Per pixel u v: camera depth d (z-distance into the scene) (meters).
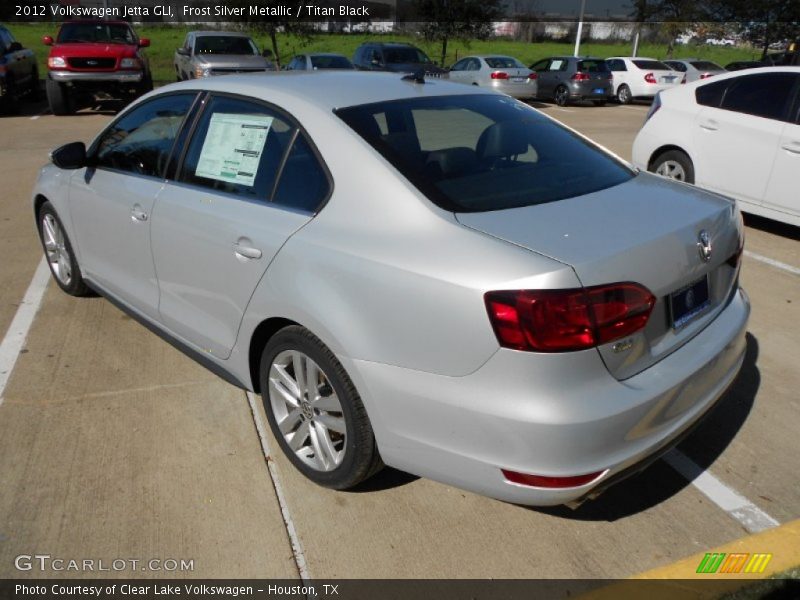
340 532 2.70
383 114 2.89
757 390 3.76
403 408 2.41
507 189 2.64
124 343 4.17
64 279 4.82
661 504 2.88
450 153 2.76
